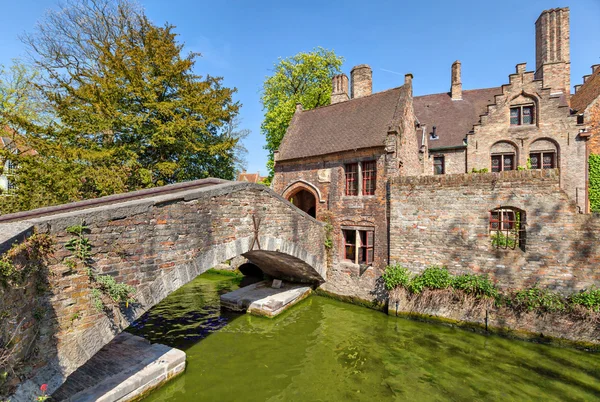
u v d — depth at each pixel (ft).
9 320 12.66
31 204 38.88
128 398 20.62
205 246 25.40
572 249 29.58
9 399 13.10
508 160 55.16
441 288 35.19
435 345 30.96
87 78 55.36
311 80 78.28
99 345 17.78
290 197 53.57
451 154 59.41
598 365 26.48
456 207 35.19
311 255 42.96
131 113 47.37
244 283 55.01
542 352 28.94
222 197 27.30
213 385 24.63
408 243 38.04
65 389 19.61
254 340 33.01
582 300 28.73
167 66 51.08
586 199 48.70
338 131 50.70
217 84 61.87
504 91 54.65
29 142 41.22
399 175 42.55
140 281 20.31
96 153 42.65
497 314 32.45
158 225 21.53
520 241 32.71
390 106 47.75
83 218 17.04
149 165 51.37
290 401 22.72
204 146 55.47
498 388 23.76
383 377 25.75
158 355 25.13
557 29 56.13
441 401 22.39
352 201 44.75
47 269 15.43
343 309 42.27
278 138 79.61
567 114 50.16
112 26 60.54
